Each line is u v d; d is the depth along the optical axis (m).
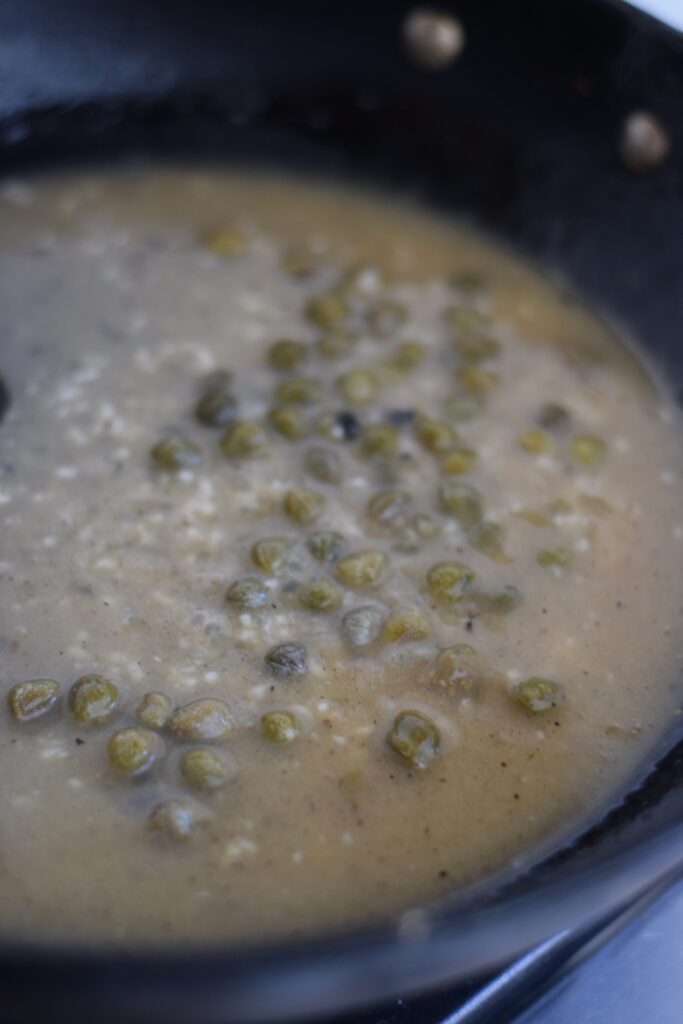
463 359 0.40
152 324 0.40
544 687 0.34
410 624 0.34
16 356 0.39
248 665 0.34
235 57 0.43
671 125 0.38
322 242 0.43
